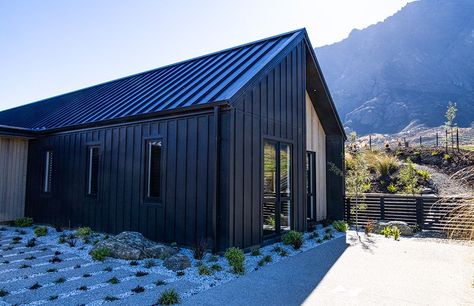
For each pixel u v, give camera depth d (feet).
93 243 24.21
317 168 36.47
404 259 20.20
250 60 27.32
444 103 281.33
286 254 21.21
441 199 28.09
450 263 19.30
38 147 36.14
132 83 38.88
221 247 20.33
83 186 30.27
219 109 20.95
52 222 33.12
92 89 46.73
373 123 283.18
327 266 18.60
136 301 13.14
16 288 14.73
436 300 13.61
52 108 45.52
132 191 25.91
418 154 61.41
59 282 15.53
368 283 15.70
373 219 34.14
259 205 23.06
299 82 30.04
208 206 21.03
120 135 27.50
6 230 31.01
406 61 363.97
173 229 22.85
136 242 20.89
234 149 20.83
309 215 34.71
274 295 13.99
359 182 32.53
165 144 23.99
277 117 25.99
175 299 13.03
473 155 56.59
